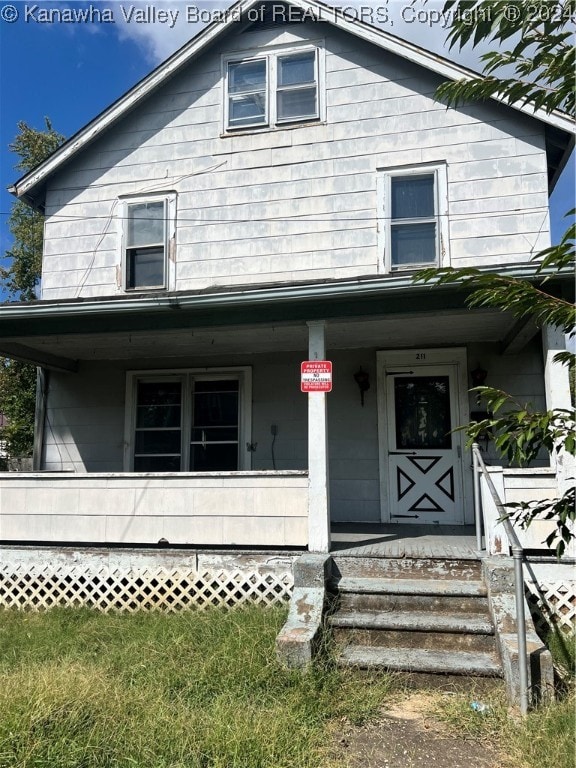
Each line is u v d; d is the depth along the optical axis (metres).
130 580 6.59
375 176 8.38
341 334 7.61
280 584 6.20
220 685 4.28
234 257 8.74
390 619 5.12
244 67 9.17
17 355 8.12
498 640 4.62
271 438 8.60
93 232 9.34
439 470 8.07
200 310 6.59
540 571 5.58
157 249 9.11
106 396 9.21
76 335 7.16
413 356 8.25
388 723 3.93
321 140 8.64
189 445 8.88
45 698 3.66
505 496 5.78
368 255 8.26
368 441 8.27
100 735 3.39
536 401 7.82
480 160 8.05
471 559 5.61
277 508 6.30
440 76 8.30
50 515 6.88
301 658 4.51
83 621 6.16
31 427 17.06
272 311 6.48
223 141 9.02
